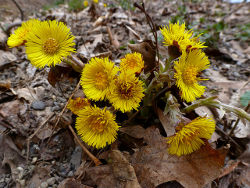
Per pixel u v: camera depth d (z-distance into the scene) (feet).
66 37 0.32
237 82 0.58
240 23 1.11
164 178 0.32
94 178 0.33
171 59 0.33
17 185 0.35
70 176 0.36
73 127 0.41
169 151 0.31
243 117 0.34
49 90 0.49
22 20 0.87
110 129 0.31
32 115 0.43
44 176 0.36
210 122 0.29
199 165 0.33
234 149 0.40
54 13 1.07
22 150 0.39
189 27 0.70
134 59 0.33
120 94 0.30
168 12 1.09
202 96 0.47
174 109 0.34
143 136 0.36
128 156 0.35
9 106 0.43
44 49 0.33
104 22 0.83
